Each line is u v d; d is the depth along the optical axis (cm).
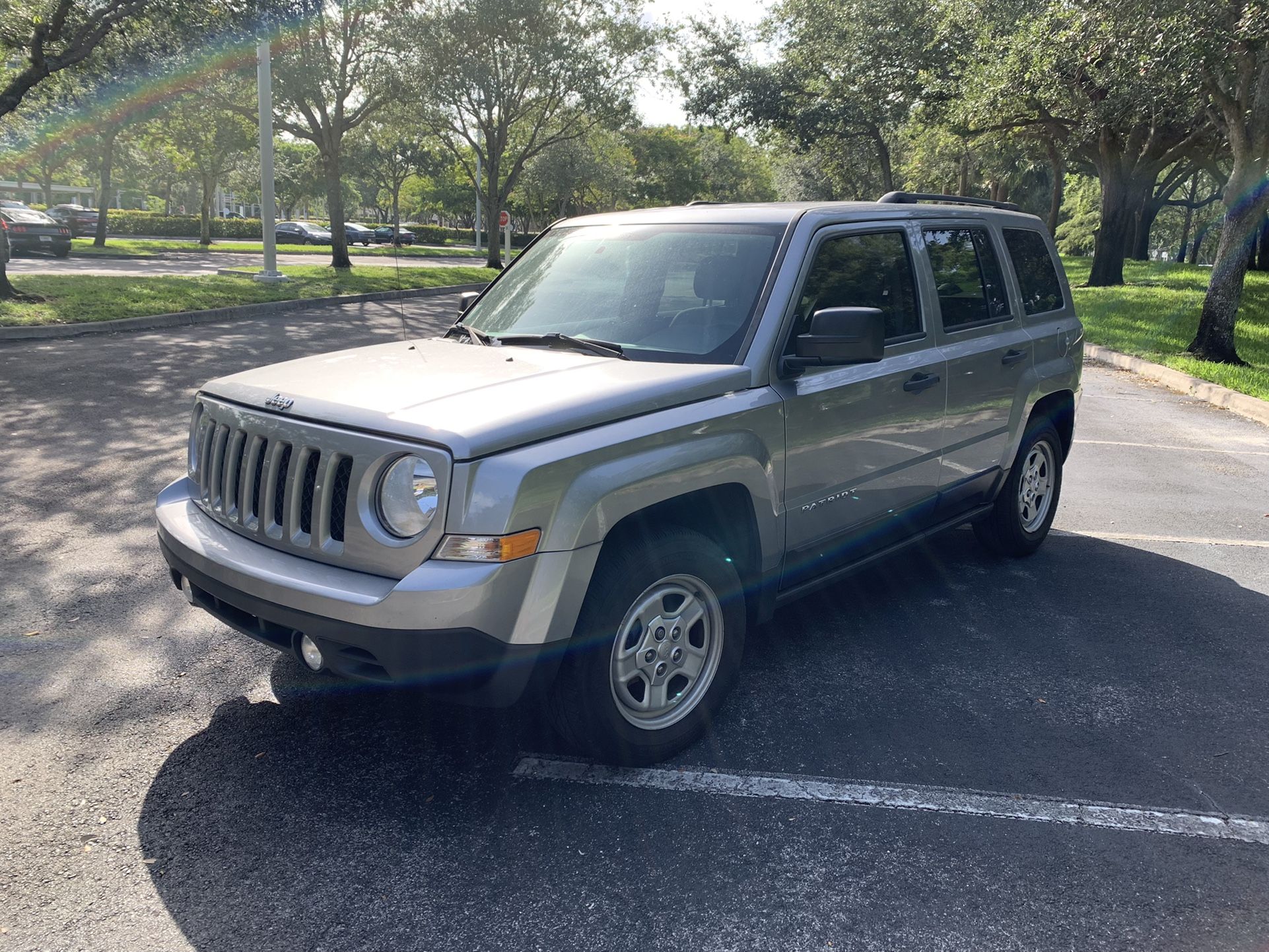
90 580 484
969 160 3991
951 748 353
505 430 282
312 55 2506
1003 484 529
